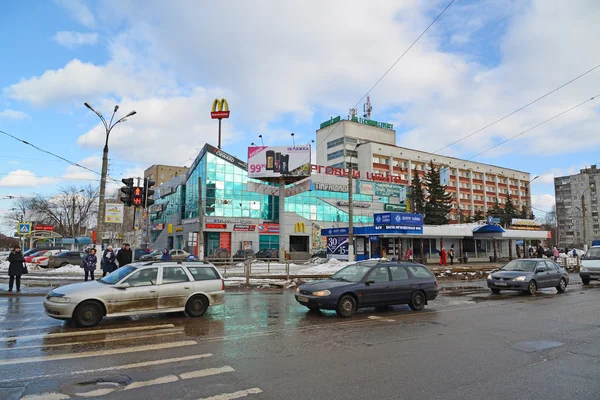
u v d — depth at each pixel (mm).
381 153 78250
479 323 9484
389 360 6254
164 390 4859
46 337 7695
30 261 28125
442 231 35562
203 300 10203
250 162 38500
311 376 5441
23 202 65562
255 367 5820
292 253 48688
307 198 54312
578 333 8367
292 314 10648
